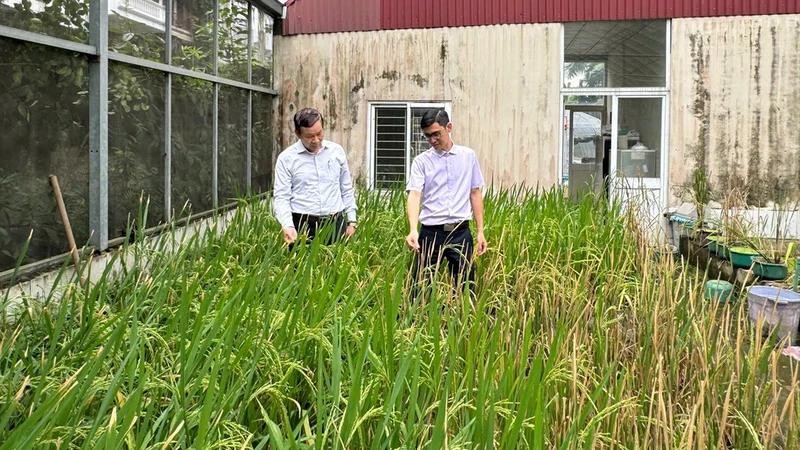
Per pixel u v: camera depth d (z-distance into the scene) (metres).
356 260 3.13
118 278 2.92
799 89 7.12
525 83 7.59
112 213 4.37
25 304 2.34
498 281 3.40
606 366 2.32
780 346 2.36
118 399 1.79
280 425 1.96
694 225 5.93
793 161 7.16
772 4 7.12
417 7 7.77
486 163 7.72
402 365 1.80
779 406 2.51
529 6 7.55
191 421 1.70
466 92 7.72
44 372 1.73
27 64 3.58
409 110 7.86
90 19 4.10
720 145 7.29
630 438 2.03
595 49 7.54
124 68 4.52
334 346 1.89
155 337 2.15
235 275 2.68
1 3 3.35
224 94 6.45
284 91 8.10
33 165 3.64
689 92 7.32
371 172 7.96
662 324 2.69
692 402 2.30
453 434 1.91
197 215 5.68
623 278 3.37
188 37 5.56
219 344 1.92
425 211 3.89
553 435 1.95
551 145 7.58
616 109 7.52
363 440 1.80
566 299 3.03
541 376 1.90
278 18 8.02
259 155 7.57
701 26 7.25
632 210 4.54
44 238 3.73
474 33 7.67
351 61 7.94
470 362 2.00
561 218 4.57
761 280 4.76
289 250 3.55
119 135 4.45
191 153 5.65
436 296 2.39
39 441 1.48
